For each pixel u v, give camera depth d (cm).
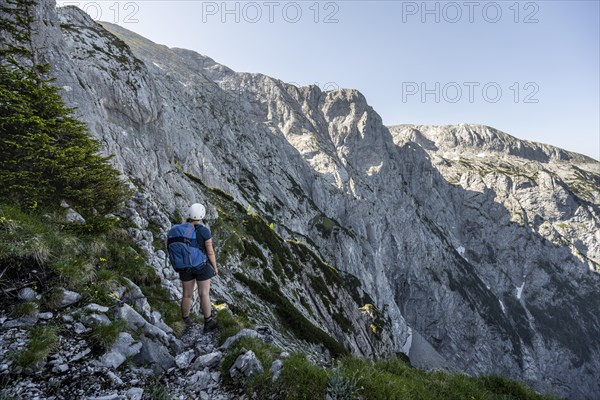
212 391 545
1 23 1255
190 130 8938
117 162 2133
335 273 7644
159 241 1389
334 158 19238
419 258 18675
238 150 12575
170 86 12338
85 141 924
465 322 17950
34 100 851
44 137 789
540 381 17762
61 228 757
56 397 442
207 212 4925
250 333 683
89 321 562
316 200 15325
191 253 703
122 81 4906
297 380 543
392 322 12494
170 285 946
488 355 17475
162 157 5016
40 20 1435
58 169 805
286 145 17200
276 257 5672
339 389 545
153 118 5203
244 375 557
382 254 17312
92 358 516
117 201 984
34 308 534
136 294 712
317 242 11862
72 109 920
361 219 15438
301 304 5334
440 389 773
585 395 18700
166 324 723
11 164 773
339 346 4288
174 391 532
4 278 549
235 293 3531
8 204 713
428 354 14012
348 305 7188
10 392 426
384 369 804
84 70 4444
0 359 455
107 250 818
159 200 4041
